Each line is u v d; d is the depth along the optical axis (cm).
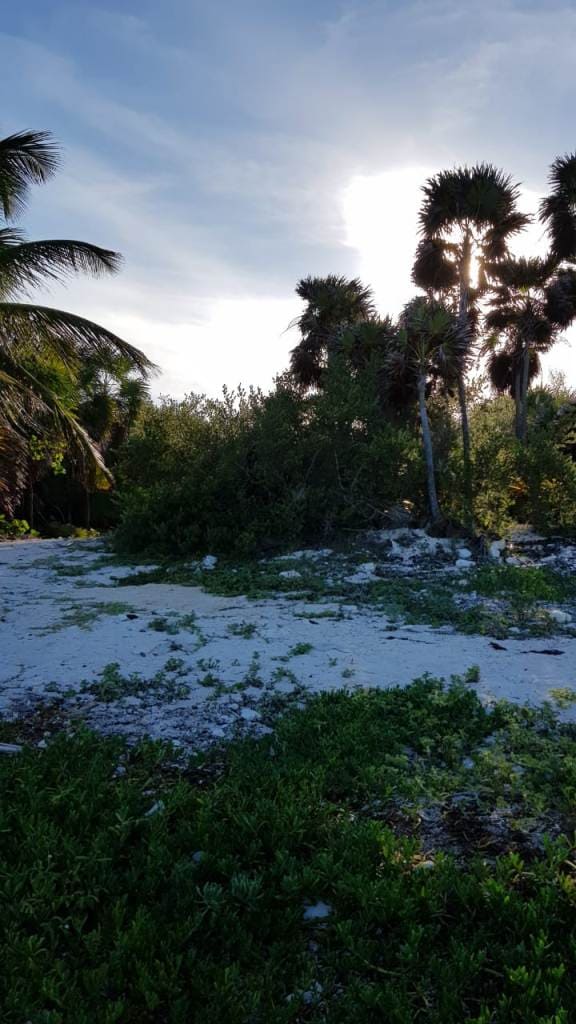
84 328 1573
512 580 1065
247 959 278
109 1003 246
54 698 577
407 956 274
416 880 315
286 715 539
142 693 592
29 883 317
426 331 1421
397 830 380
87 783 406
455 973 265
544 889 305
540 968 262
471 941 285
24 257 1497
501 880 316
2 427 1881
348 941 283
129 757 465
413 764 461
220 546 1435
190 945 286
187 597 1034
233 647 739
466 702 544
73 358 1705
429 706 541
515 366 2027
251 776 422
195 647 735
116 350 1683
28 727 521
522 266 1830
